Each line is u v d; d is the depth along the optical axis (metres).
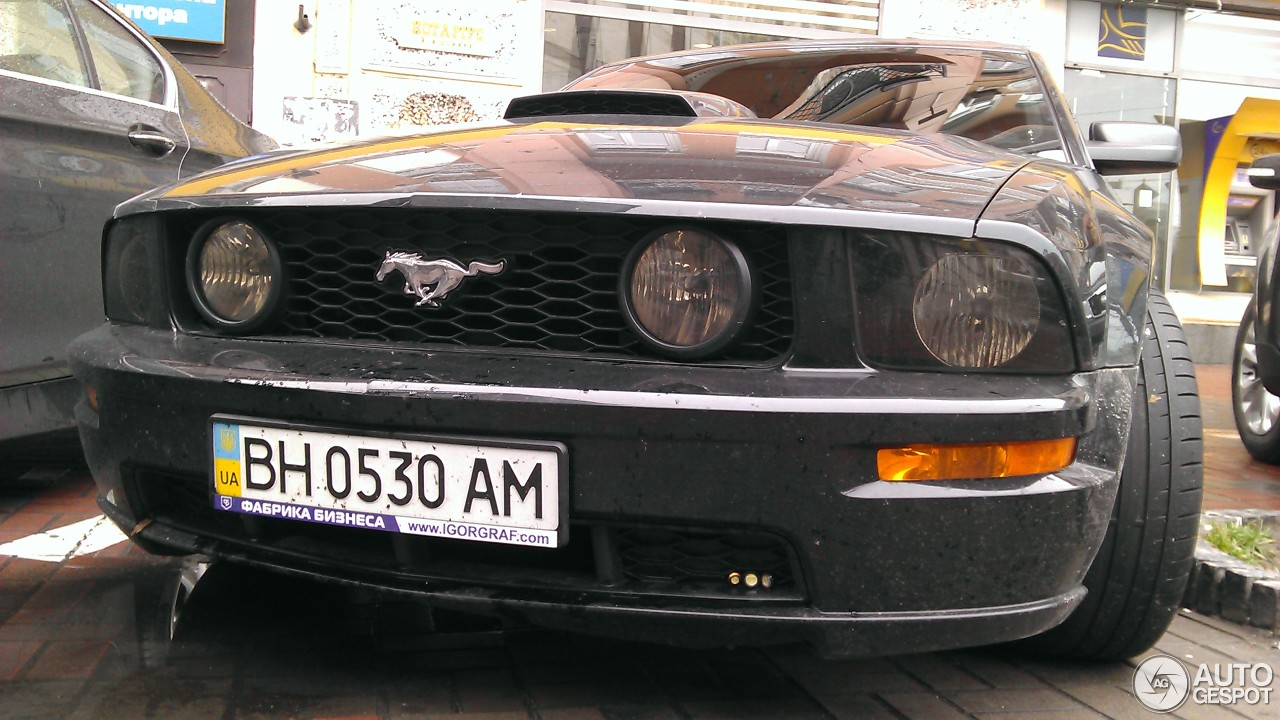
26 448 3.51
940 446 1.42
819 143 1.84
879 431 1.41
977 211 1.50
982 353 1.46
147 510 1.84
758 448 1.42
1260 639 2.28
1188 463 1.89
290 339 1.71
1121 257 1.74
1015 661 2.07
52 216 2.82
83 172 2.92
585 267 1.57
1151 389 1.91
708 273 1.49
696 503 1.44
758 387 1.44
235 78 6.80
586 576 1.54
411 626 2.07
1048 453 1.46
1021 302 1.46
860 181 1.59
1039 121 2.38
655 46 7.73
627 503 1.46
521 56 7.32
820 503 1.42
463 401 1.49
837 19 8.04
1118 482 1.58
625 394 1.44
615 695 1.79
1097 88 8.71
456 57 7.18
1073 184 1.79
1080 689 1.94
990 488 1.43
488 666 1.89
